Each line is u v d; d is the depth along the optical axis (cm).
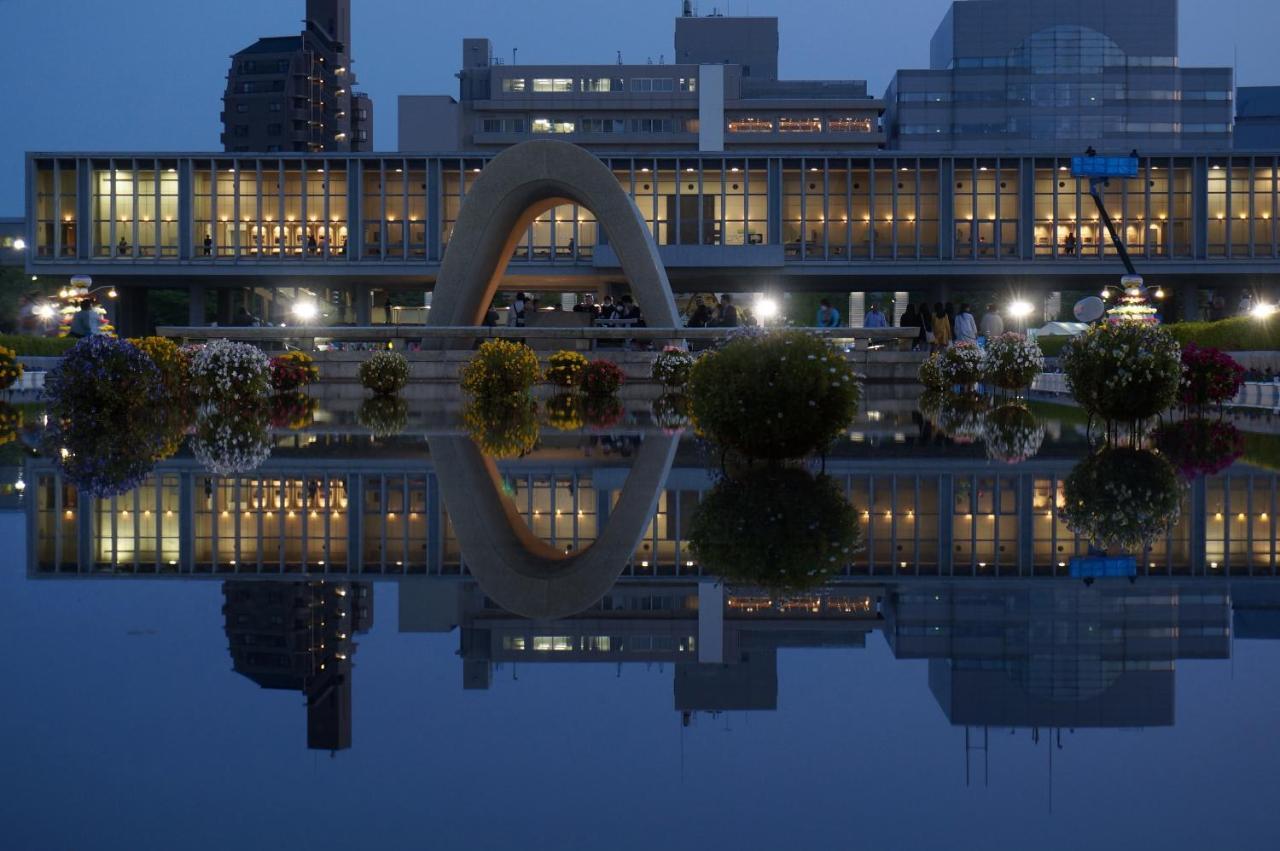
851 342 4162
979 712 407
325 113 14050
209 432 1684
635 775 346
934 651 491
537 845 291
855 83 12038
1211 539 782
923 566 684
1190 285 6219
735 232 6094
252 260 6003
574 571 675
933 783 339
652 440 1579
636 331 3466
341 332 3547
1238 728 388
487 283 3753
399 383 3008
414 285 6588
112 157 5941
